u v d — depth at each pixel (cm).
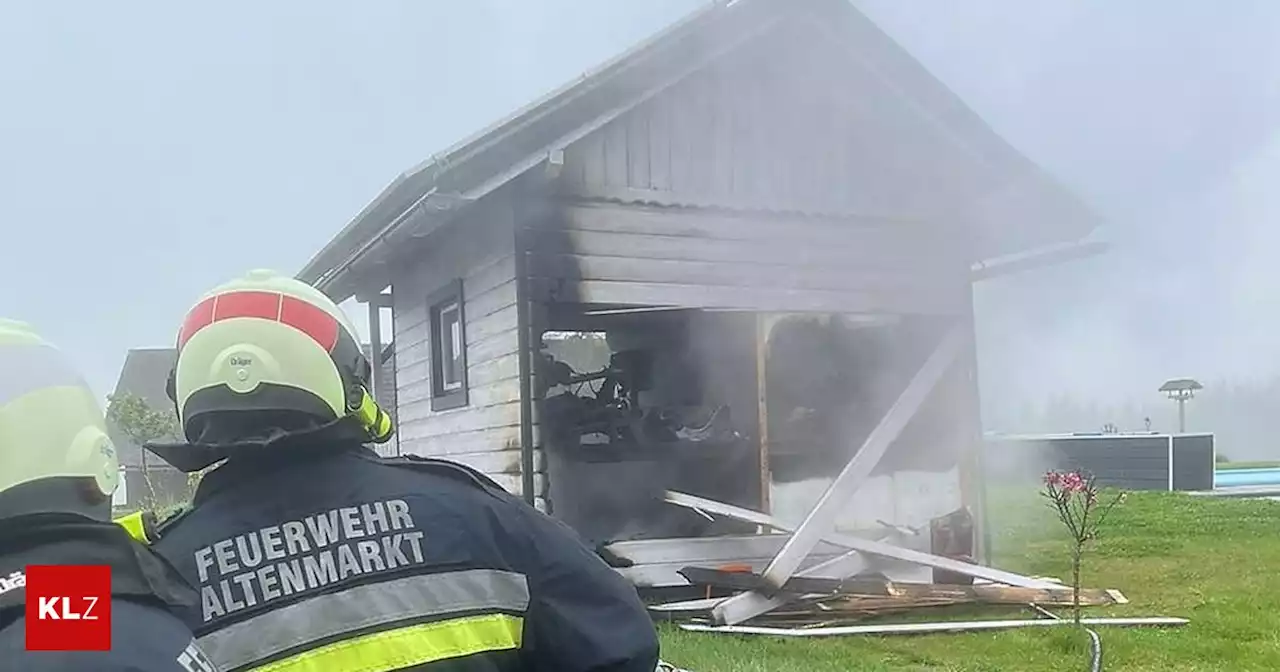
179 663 113
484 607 152
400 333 952
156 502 1144
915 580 786
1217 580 775
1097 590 698
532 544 161
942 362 755
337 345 162
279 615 145
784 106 771
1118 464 2081
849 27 739
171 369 172
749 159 758
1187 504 1353
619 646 159
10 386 118
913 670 515
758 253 758
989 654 547
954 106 774
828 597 664
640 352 823
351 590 147
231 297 162
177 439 176
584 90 660
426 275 864
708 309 741
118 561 118
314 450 158
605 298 703
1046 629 602
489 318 723
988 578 716
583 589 162
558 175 664
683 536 784
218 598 145
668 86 697
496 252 711
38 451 117
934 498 834
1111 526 1108
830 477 838
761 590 649
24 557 113
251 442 154
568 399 754
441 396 821
